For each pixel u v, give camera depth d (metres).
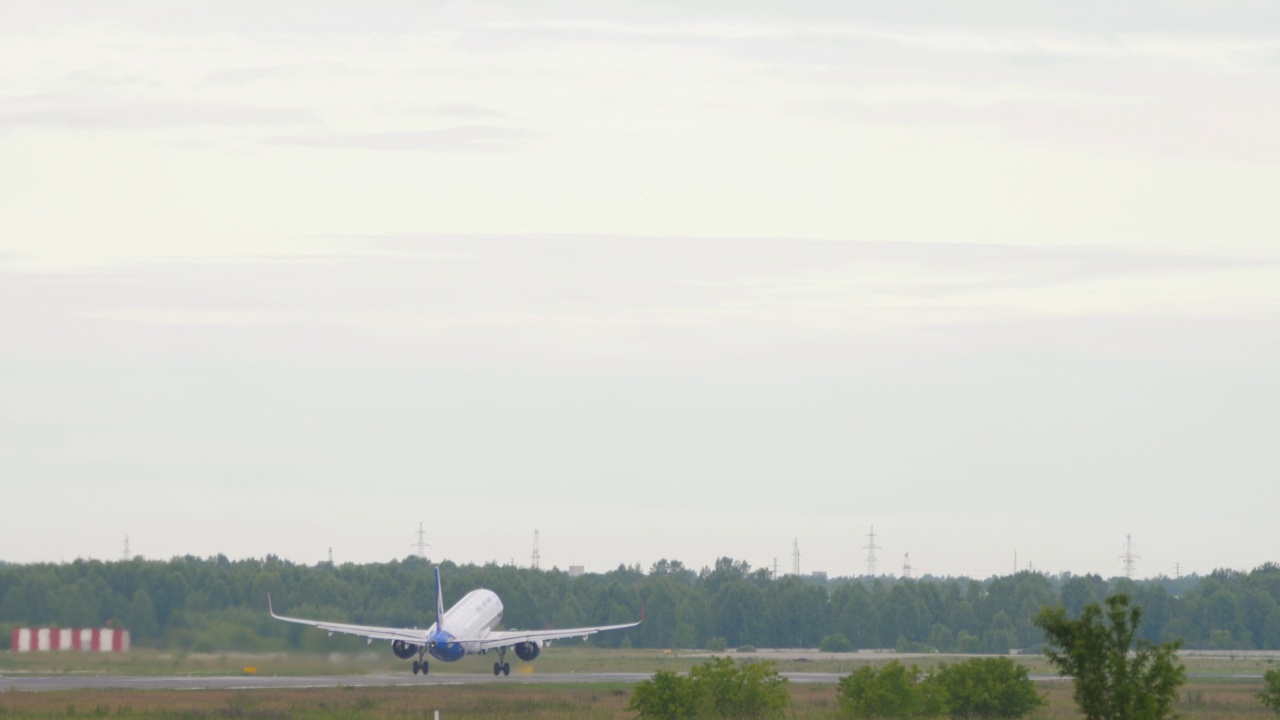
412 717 76.56
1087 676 45.16
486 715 78.12
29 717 73.62
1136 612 45.75
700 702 68.62
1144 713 43.44
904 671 71.81
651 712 68.44
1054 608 46.62
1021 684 72.44
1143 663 45.34
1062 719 76.38
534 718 76.44
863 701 70.25
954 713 72.12
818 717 75.31
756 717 68.38
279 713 77.50
